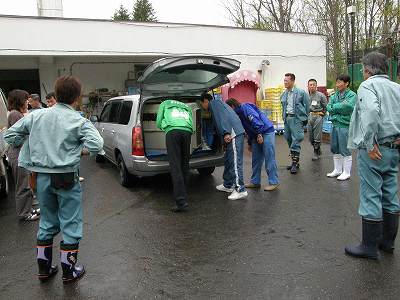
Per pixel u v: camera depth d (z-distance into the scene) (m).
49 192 3.38
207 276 3.57
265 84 16.39
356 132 3.75
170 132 5.32
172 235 4.60
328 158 8.96
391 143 3.61
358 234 4.39
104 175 7.94
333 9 24.22
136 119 6.20
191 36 14.80
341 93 6.67
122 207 5.76
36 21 12.51
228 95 13.63
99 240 4.52
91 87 14.90
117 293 3.33
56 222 3.53
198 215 5.26
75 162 3.31
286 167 8.11
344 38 23.89
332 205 5.47
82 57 14.49
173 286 3.41
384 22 22.33
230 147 5.83
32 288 3.46
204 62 5.76
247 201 5.79
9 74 14.31
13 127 3.40
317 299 3.12
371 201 3.69
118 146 6.72
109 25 13.45
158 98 6.32
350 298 3.12
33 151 3.32
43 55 12.83
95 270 3.76
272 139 6.26
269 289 3.30
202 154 6.54
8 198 6.61
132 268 3.79
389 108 3.57
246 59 16.03
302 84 17.30
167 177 7.53
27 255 4.21
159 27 14.20
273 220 4.95
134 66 15.42
